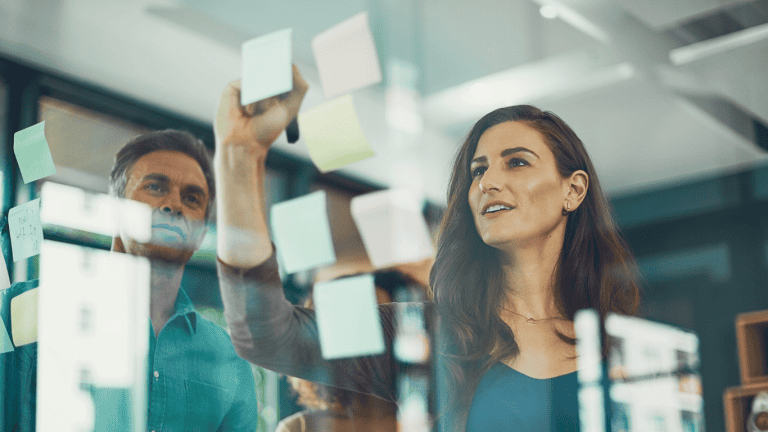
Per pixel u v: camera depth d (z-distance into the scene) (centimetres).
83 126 255
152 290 114
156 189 119
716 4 244
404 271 95
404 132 289
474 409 86
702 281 419
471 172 94
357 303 90
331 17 244
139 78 263
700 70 286
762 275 402
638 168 410
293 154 274
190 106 275
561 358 86
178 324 112
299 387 105
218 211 93
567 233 89
